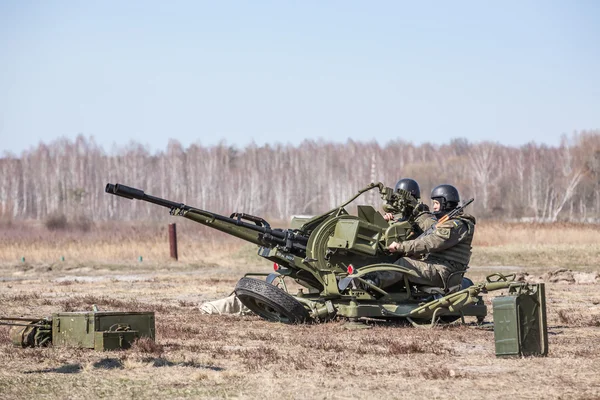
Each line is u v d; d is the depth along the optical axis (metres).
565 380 10.69
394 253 17.55
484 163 124.38
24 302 22.33
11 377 10.88
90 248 49.41
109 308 20.92
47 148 147.75
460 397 9.79
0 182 134.00
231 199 132.00
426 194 124.44
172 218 118.56
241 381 10.73
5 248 48.50
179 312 19.94
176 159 139.88
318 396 9.86
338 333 15.77
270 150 164.00
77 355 12.49
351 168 139.25
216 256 49.72
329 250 17.34
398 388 10.31
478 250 48.91
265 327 16.70
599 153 129.25
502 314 12.47
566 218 112.62
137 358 12.19
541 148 152.38
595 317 18.58
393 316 16.81
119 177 134.75
